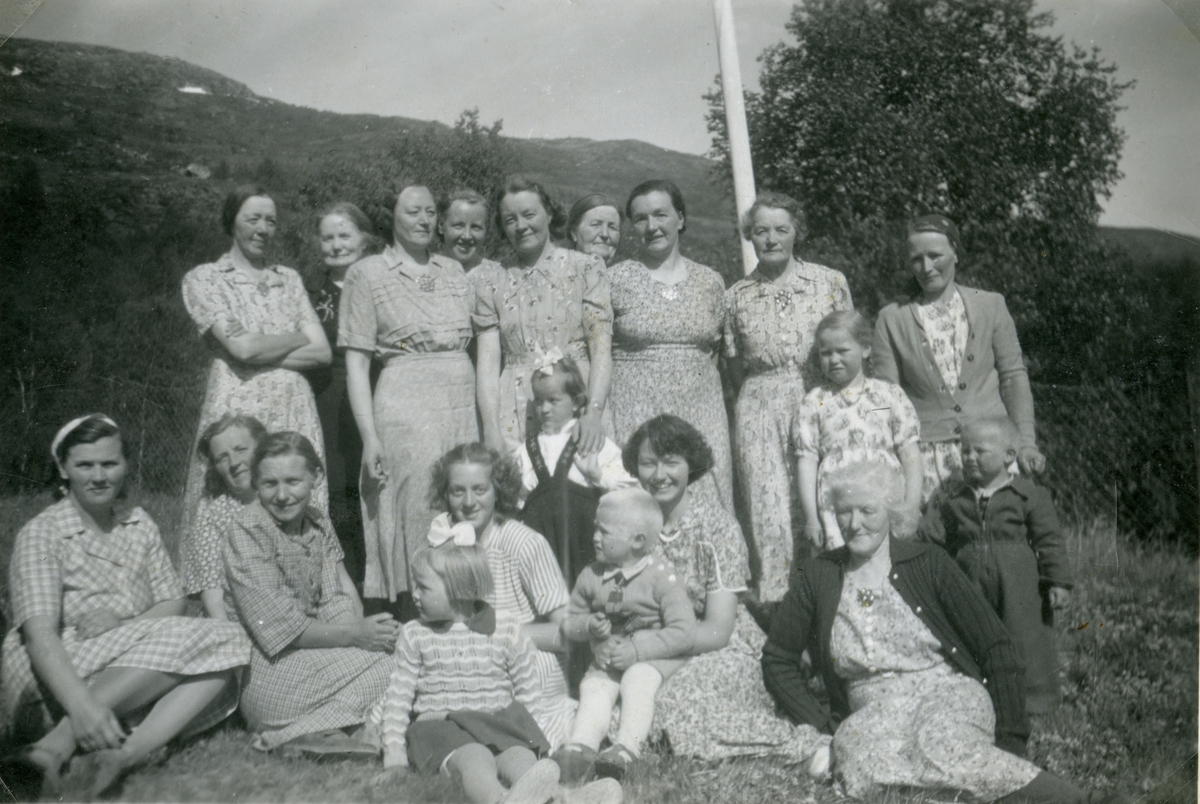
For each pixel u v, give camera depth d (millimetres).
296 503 3561
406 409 3836
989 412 3863
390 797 3145
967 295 4070
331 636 3529
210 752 3371
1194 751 3551
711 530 3648
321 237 4027
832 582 3553
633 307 3938
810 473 3816
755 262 4281
